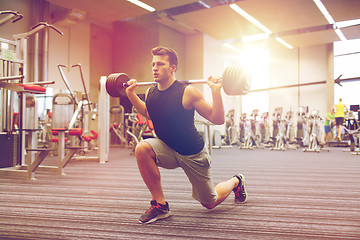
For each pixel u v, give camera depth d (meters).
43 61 8.35
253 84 13.90
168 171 3.70
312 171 3.71
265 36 10.77
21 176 3.23
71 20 8.53
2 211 1.83
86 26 10.02
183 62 10.58
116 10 8.48
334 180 3.02
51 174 3.41
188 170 1.59
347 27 9.66
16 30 8.05
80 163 4.55
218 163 4.64
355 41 10.98
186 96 1.49
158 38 9.62
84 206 1.96
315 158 5.60
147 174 1.60
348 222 1.61
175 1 7.79
